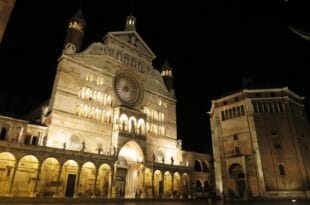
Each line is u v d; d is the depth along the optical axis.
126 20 73.38
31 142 43.75
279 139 56.22
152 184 54.75
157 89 71.75
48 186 41.00
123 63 63.12
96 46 58.53
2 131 41.81
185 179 65.12
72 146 47.66
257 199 52.16
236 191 57.06
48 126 45.50
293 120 57.56
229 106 65.31
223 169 60.62
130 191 54.94
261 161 54.88
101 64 57.91
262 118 58.94
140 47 70.00
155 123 67.19
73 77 51.78
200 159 73.75
